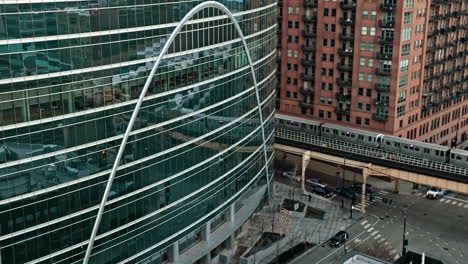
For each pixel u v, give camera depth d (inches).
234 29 2935.5
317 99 4940.9
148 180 2484.0
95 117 2204.7
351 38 4579.2
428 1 4505.4
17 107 1964.8
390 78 4439.0
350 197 4042.8
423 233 3531.0
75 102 2126.0
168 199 2620.6
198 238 3024.1
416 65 4586.6
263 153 3634.4
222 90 2901.1
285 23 5004.9
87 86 2153.1
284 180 4370.1
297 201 3954.2
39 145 2048.5
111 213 2349.9
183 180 2694.4
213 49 2760.8
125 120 2317.9
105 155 2271.2
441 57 4921.3
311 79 4931.1
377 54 4448.8
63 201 2162.9
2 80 1911.9
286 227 3560.5
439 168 3700.8
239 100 3112.7
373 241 3422.7
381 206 3937.0
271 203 3880.4
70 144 2142.0
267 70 3540.8
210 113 2819.9
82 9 2078.0
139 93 2353.6
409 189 4271.7
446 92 5108.3
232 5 2874.0
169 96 2509.8
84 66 2128.4
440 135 5191.9
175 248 2778.1
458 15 4970.5
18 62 1942.7
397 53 4350.4
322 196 4052.7
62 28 2034.9
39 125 2036.2
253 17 3161.9
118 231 2400.3
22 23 1927.9
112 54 2212.1
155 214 2564.0
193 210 2812.5
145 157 2444.6
